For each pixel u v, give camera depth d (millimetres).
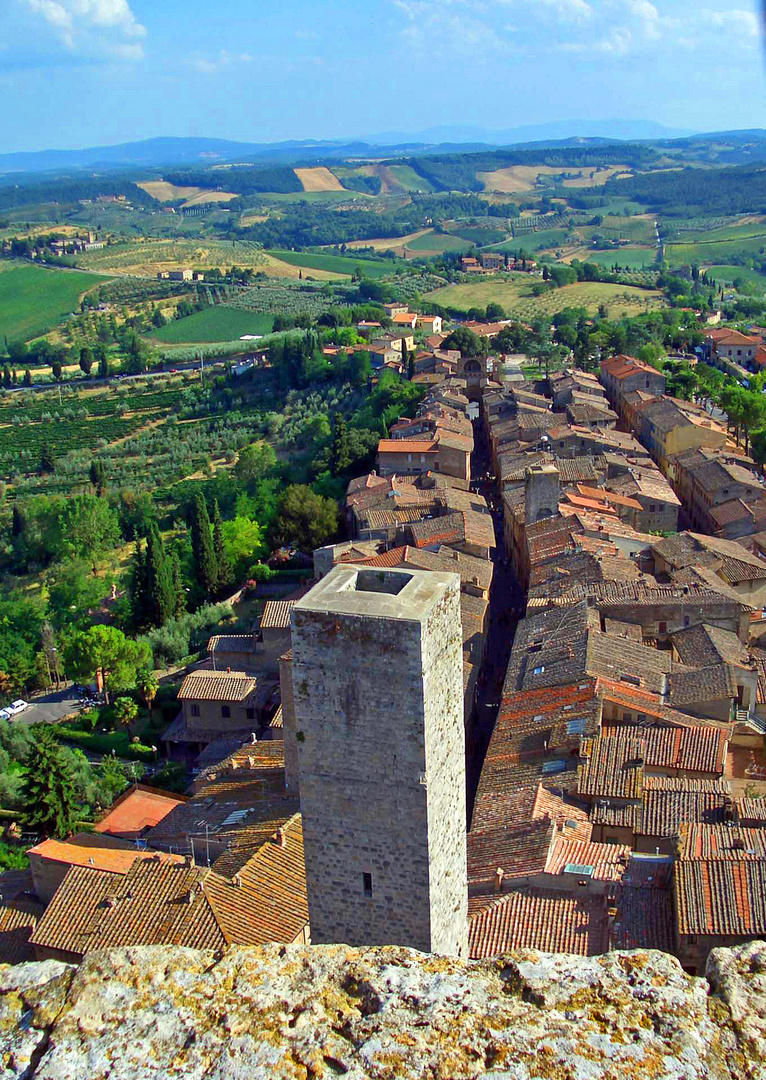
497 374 197500
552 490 108250
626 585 85375
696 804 53969
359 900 32312
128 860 53750
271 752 65250
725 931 41344
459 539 103062
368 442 152625
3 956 49625
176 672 102875
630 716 64000
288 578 125125
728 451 145125
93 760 87875
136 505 169625
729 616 80750
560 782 57125
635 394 176500
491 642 95062
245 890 48281
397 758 30078
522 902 46688
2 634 123312
